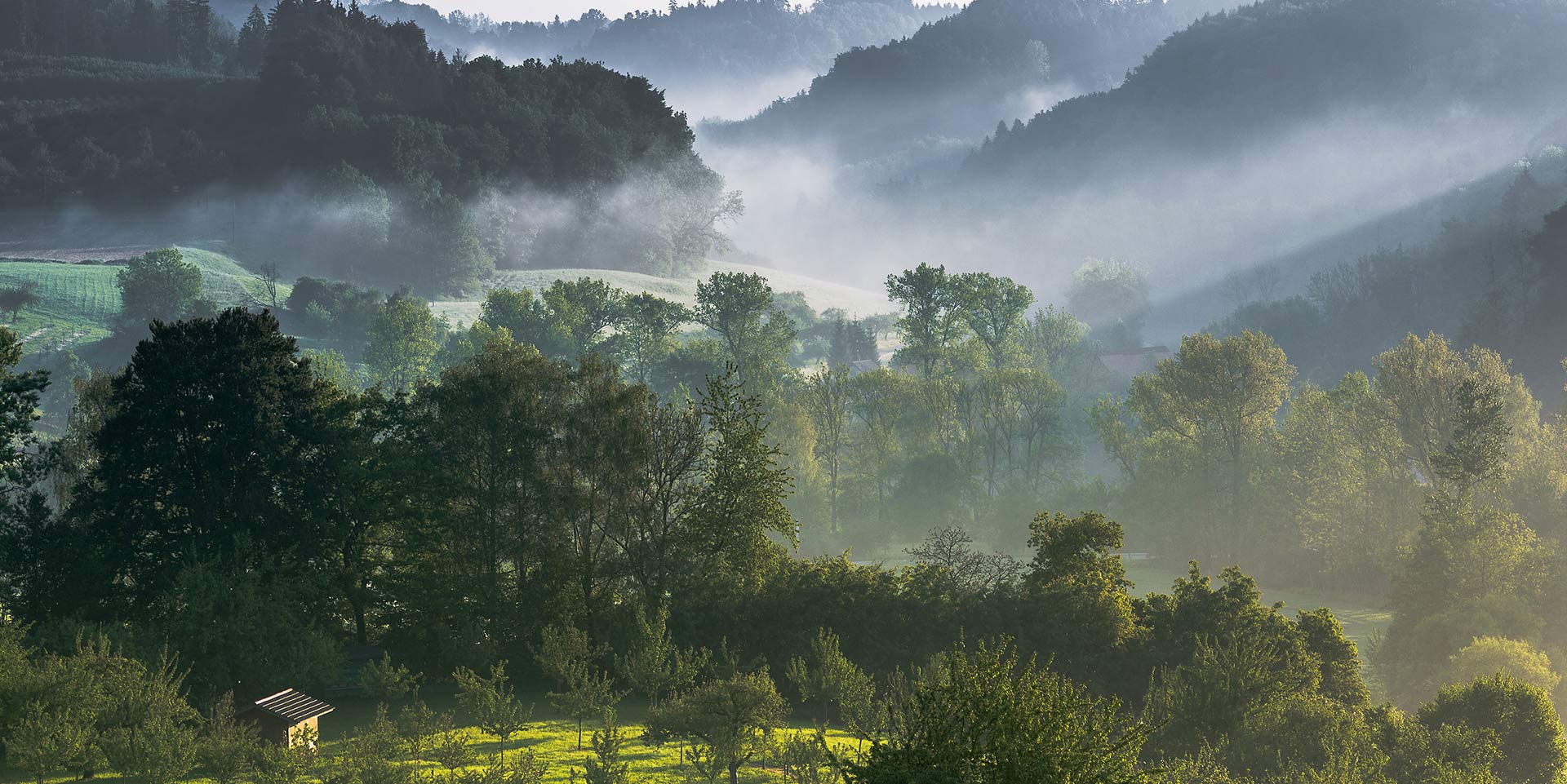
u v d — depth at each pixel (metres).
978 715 25.81
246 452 62.62
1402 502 110.81
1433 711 58.19
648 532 70.06
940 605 65.88
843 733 53.31
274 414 63.09
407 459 65.69
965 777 25.27
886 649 64.12
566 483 67.25
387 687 53.22
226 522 62.00
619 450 68.06
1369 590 112.56
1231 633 64.81
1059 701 26.75
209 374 62.47
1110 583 69.25
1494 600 80.56
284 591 57.19
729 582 66.44
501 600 64.62
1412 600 83.75
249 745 38.75
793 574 68.81
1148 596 71.00
